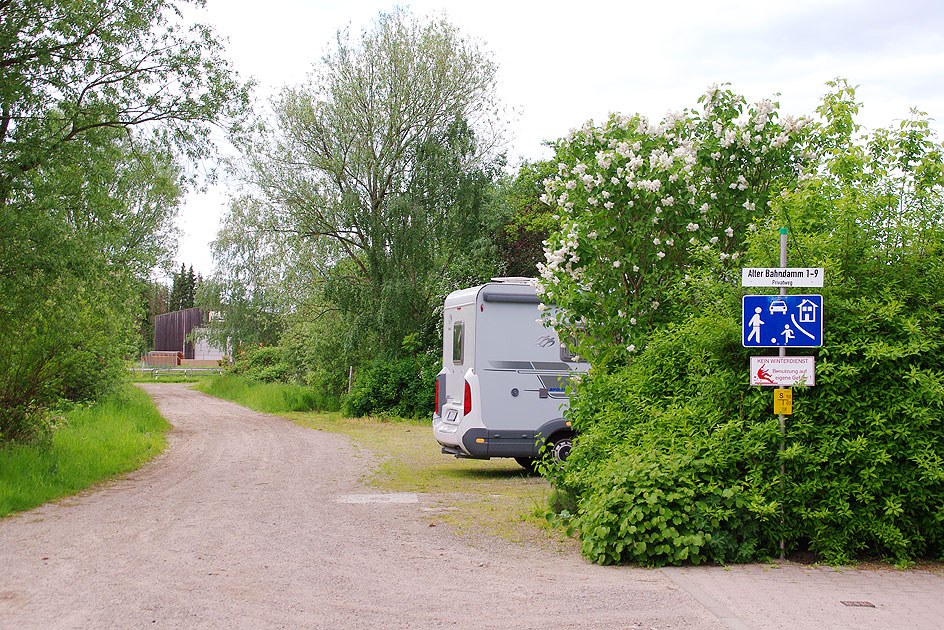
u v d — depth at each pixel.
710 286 7.53
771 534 6.78
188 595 5.51
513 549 7.31
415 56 26.89
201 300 37.28
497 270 27.72
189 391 40.97
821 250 7.21
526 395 12.58
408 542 7.56
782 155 9.30
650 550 6.61
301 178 27.19
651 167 8.73
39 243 11.91
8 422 11.74
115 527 8.05
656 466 6.90
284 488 11.10
